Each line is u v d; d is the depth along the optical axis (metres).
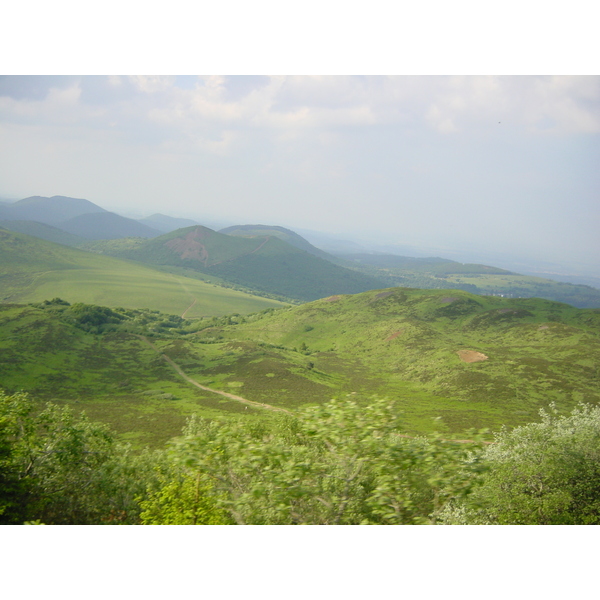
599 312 162.62
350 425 10.74
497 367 112.00
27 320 128.62
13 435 18.91
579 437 20.73
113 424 78.31
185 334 187.00
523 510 16.30
